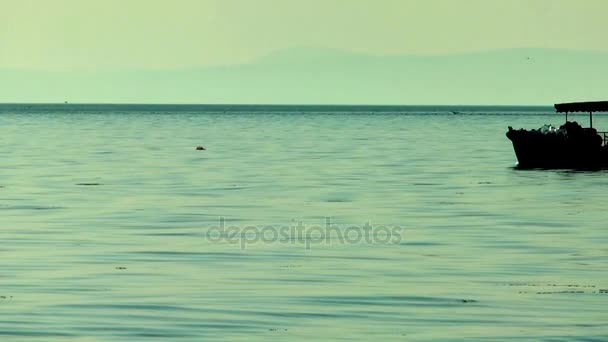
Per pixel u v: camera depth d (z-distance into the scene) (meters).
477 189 153.12
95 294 70.19
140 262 84.31
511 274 79.19
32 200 135.50
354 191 149.00
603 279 76.94
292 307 66.31
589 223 112.50
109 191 148.50
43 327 60.56
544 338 58.41
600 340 57.97
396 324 61.84
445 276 78.12
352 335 59.16
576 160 186.00
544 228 108.12
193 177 174.38
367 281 75.81
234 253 89.75
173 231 104.75
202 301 68.06
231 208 126.25
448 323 62.12
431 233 103.50
